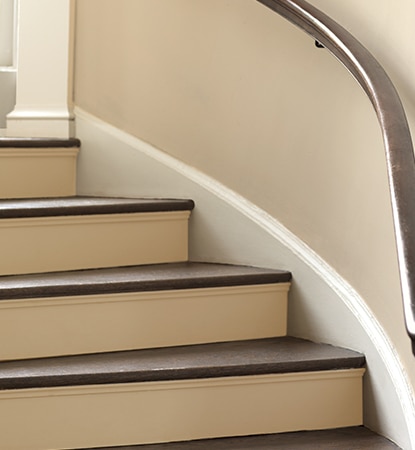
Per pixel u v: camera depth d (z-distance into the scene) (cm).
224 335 288
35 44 361
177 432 253
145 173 338
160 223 317
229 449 246
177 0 330
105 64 350
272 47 300
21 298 263
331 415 264
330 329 281
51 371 248
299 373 260
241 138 313
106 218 305
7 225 288
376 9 253
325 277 281
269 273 292
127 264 310
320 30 250
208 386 254
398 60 243
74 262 300
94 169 350
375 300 261
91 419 248
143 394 251
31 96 362
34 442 245
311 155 287
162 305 279
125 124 345
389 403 253
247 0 307
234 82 314
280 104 298
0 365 256
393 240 250
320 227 285
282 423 261
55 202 313
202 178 324
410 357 244
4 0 414
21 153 333
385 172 254
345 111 271
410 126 238
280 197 300
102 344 272
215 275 287
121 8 346
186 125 330
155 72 338
